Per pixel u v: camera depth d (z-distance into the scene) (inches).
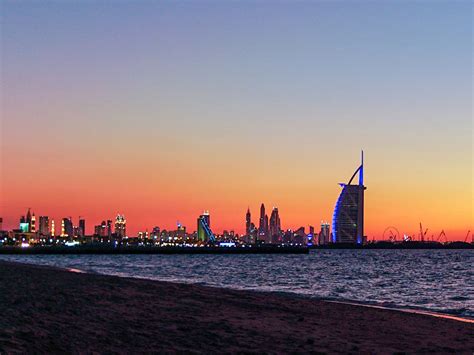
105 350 621.6
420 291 2706.7
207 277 3683.6
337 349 755.4
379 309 1412.4
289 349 730.2
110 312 1002.1
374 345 816.9
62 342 634.2
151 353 630.5
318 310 1317.7
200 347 697.0
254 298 1552.7
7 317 798.5
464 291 2746.1
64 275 2176.4
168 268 5255.9
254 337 819.4
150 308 1128.8
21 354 540.1
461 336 957.2
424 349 799.7
